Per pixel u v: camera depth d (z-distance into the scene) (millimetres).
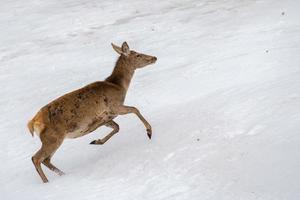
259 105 32219
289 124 28656
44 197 29891
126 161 31688
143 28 69312
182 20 70188
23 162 37312
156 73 51750
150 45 61875
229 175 26109
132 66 35812
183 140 31422
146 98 45219
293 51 45969
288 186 23484
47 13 79500
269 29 57281
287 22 58781
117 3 81500
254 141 28328
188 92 43906
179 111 36875
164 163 29656
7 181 34344
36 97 51375
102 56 61094
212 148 29250
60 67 59219
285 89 33500
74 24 73938
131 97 46156
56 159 36438
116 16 75562
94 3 82500
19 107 49531
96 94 33656
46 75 57312
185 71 49969
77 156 35969
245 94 35031
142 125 37344
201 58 52875
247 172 25828
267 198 23125
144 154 31688
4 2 86438
